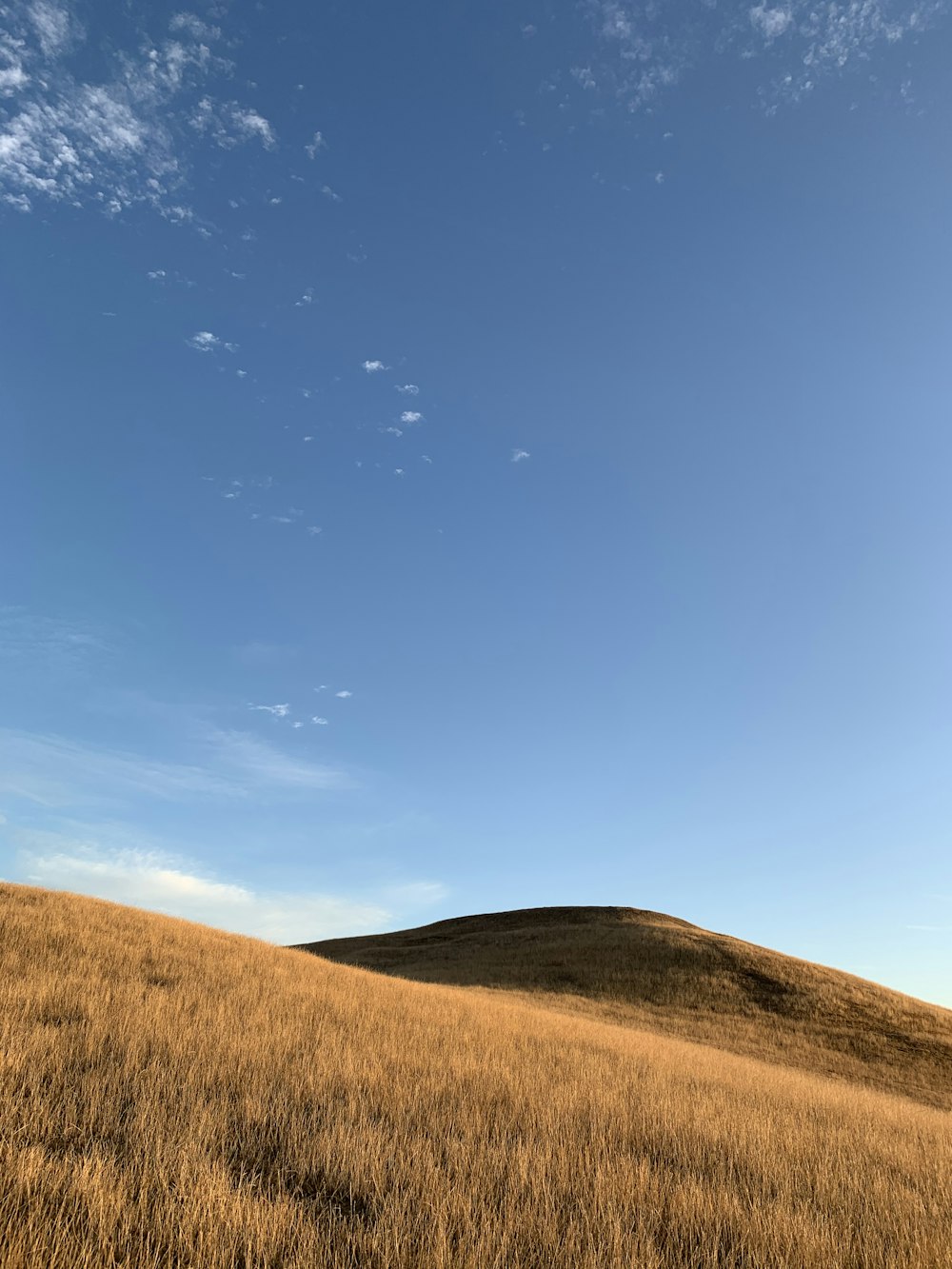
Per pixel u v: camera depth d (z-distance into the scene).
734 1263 5.53
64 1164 5.29
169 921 21.84
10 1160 5.24
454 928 77.25
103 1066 7.69
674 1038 33.53
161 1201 5.08
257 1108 7.08
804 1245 5.75
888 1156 9.52
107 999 10.47
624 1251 5.35
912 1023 39.94
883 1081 30.69
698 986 44.81
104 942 15.37
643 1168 7.06
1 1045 7.56
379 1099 8.30
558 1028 19.55
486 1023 16.72
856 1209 6.94
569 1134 7.97
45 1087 6.88
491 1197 6.00
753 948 54.12
